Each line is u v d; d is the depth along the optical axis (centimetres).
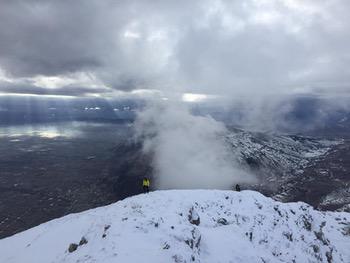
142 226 3491
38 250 4544
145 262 2755
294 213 5925
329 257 5194
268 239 4659
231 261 3553
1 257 4841
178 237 3400
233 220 4956
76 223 5344
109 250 2966
